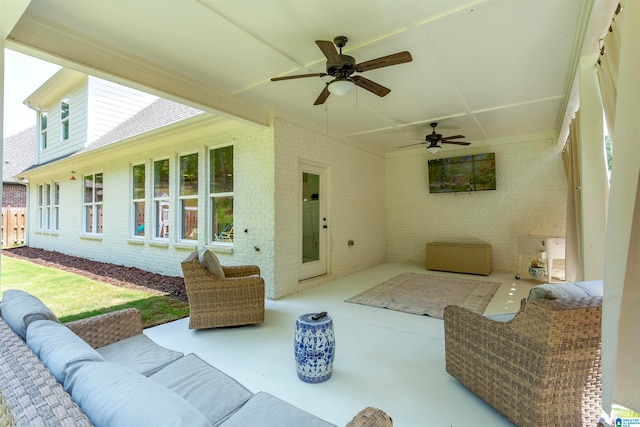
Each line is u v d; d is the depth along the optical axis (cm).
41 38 255
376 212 762
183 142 596
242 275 399
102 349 197
